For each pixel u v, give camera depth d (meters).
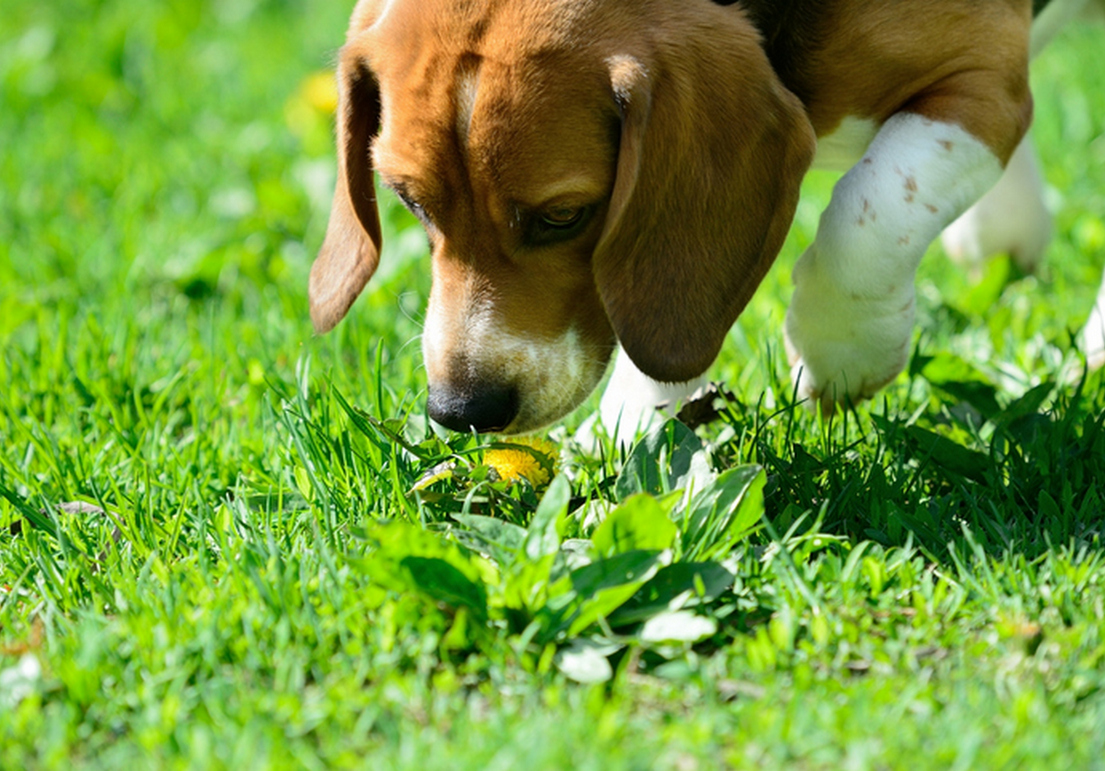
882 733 2.62
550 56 3.51
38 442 4.21
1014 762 2.51
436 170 3.62
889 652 2.97
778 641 2.97
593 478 3.71
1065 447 3.95
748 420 4.06
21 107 8.93
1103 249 5.93
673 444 3.65
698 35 3.55
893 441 3.98
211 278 5.98
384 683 2.85
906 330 4.07
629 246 3.59
